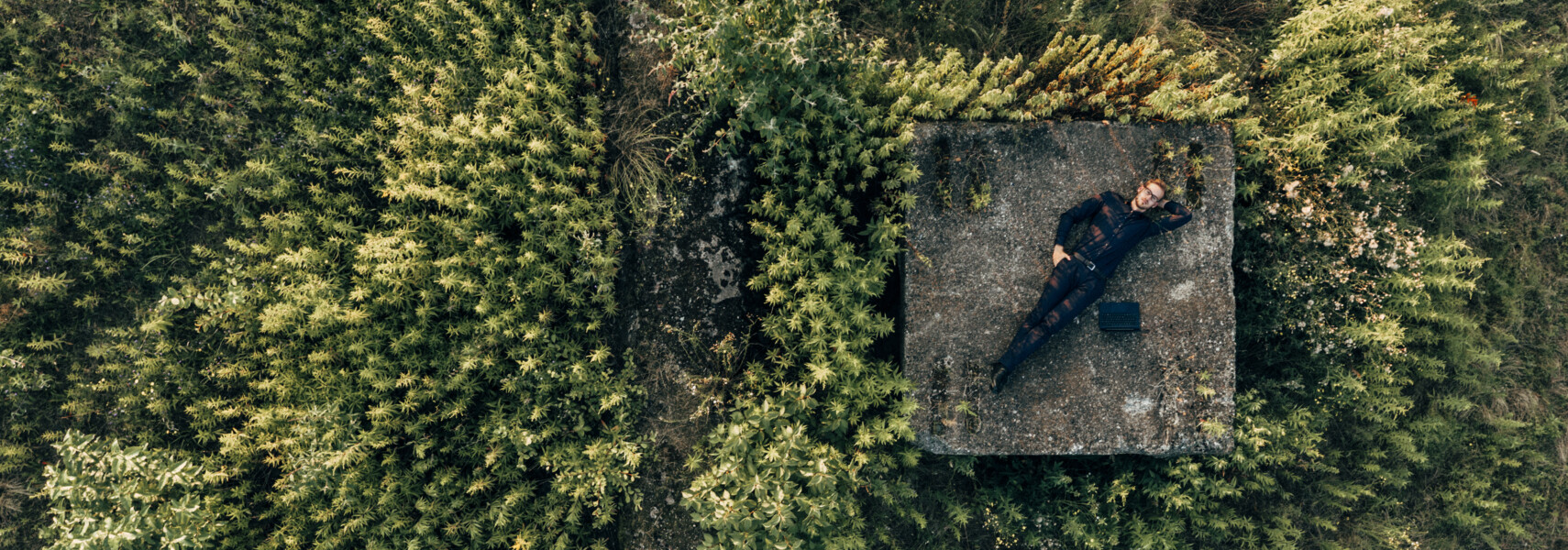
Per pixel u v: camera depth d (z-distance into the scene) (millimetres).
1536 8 5844
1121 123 5227
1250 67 5754
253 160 5340
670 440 5473
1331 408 5723
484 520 5355
